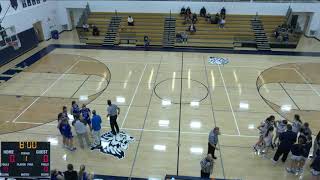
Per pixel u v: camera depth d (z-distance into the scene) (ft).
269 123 30.81
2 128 36.68
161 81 50.06
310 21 75.05
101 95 45.09
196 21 73.00
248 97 44.52
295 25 73.61
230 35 70.23
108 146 33.19
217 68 55.98
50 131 36.11
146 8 76.64
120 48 68.39
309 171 29.32
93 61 60.03
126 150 32.50
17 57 62.75
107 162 30.60
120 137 34.71
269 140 30.76
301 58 61.31
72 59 61.36
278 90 46.83
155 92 46.06
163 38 70.23
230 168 29.66
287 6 72.74
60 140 34.32
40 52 66.08
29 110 41.01
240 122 37.83
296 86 48.21
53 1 78.13
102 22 75.51
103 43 70.54
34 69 55.88
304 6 72.38
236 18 73.67
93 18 77.10
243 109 41.06
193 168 29.66
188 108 41.29
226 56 62.75
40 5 71.61
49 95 45.32
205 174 25.55
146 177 28.45
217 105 42.09
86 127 32.81
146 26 73.26
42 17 72.84
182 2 74.79
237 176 28.53
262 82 49.70
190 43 69.10
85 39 72.28
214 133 28.43
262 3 72.95
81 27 72.13
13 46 61.16
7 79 51.34
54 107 41.73
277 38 67.56
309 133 28.25
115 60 60.49
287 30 68.18
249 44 68.64
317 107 41.63
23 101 43.55
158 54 64.08
